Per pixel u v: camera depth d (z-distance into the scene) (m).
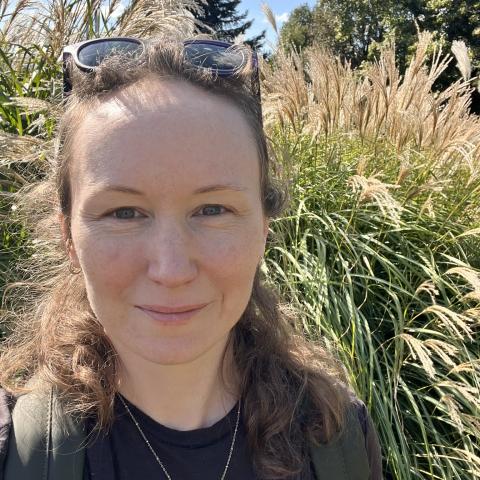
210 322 0.40
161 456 0.43
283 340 0.53
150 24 1.44
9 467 0.39
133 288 0.38
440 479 0.93
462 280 1.29
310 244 1.29
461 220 1.41
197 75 0.39
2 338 0.81
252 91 0.44
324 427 0.46
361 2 9.46
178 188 0.36
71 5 1.49
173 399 0.43
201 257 0.38
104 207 0.37
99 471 0.41
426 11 8.88
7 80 1.34
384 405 0.99
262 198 0.46
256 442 0.44
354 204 1.32
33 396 0.43
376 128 1.52
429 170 1.43
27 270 0.84
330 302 1.12
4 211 1.08
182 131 0.36
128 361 0.43
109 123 0.37
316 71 1.52
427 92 1.56
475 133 1.53
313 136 1.46
